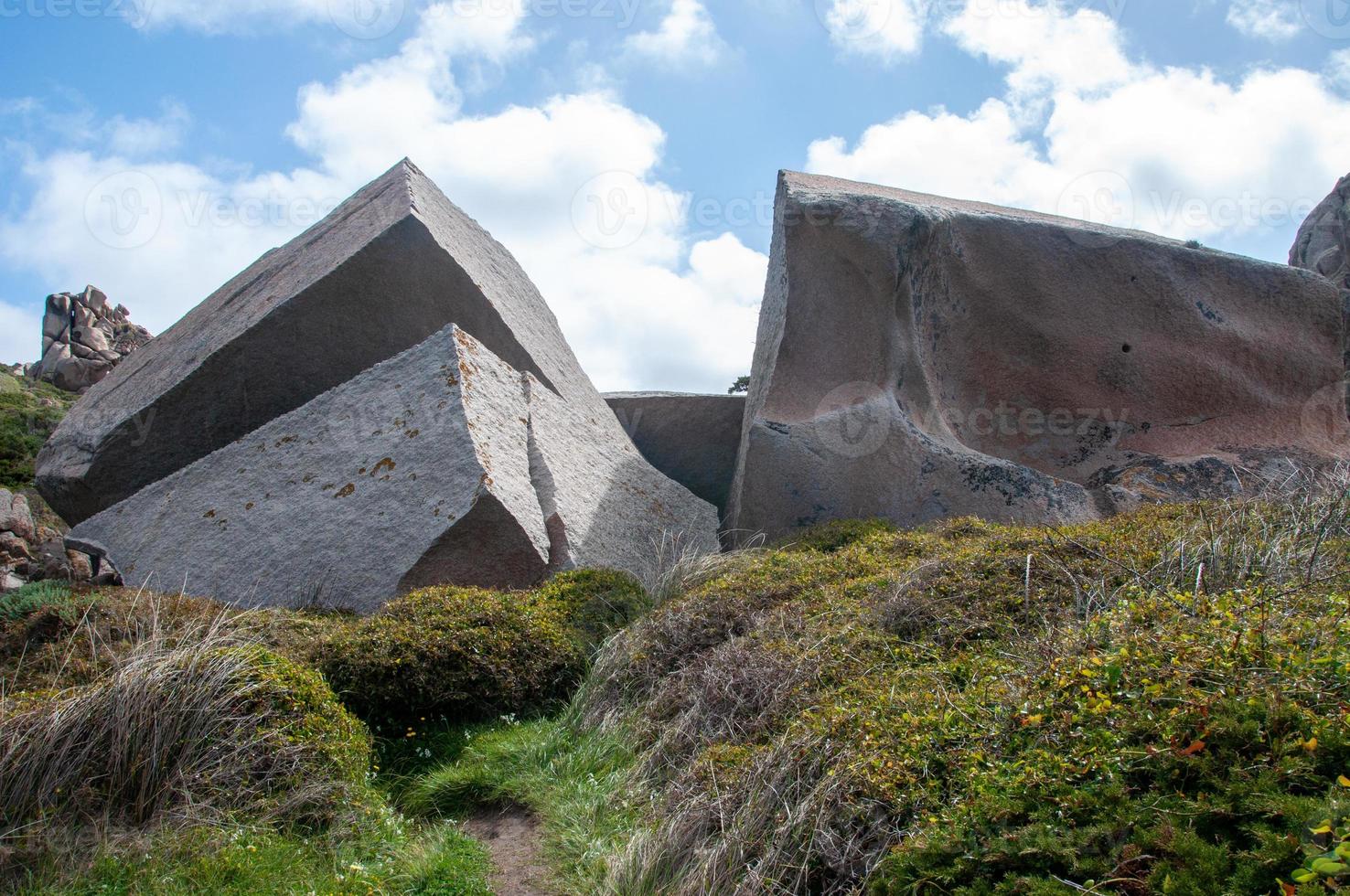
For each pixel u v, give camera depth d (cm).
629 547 1069
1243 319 1309
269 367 1164
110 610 736
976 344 1281
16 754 489
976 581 639
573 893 460
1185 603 502
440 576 873
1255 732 357
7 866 449
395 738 647
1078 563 633
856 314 1215
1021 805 374
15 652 698
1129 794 363
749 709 560
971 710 461
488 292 1260
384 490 931
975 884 346
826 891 397
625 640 702
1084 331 1284
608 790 540
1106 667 428
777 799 444
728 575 795
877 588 686
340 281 1171
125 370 1482
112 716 511
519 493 936
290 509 969
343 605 880
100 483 1162
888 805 416
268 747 518
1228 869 310
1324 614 467
